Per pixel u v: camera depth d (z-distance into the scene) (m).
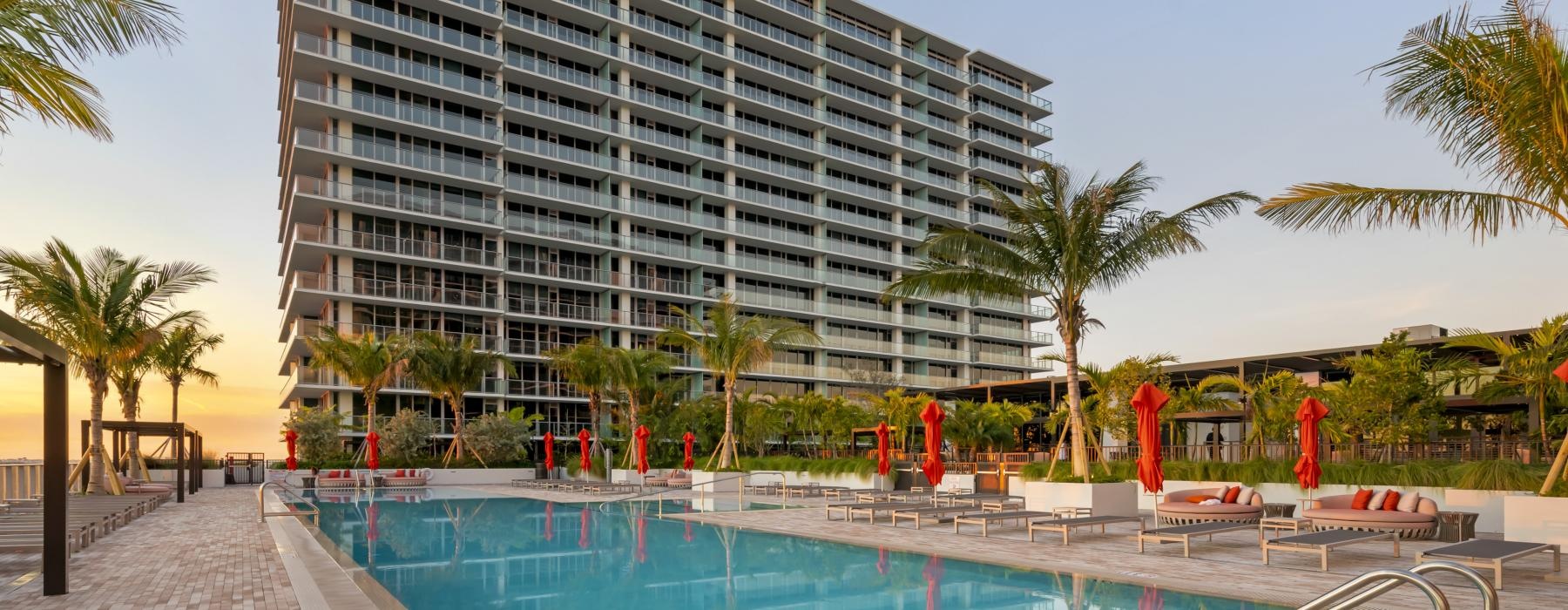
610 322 56.12
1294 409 22.73
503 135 51.88
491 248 52.34
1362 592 4.13
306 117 46.84
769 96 64.31
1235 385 25.53
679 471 33.38
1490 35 11.16
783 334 31.84
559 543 15.05
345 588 9.39
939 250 18.91
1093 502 16.38
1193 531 12.12
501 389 50.94
